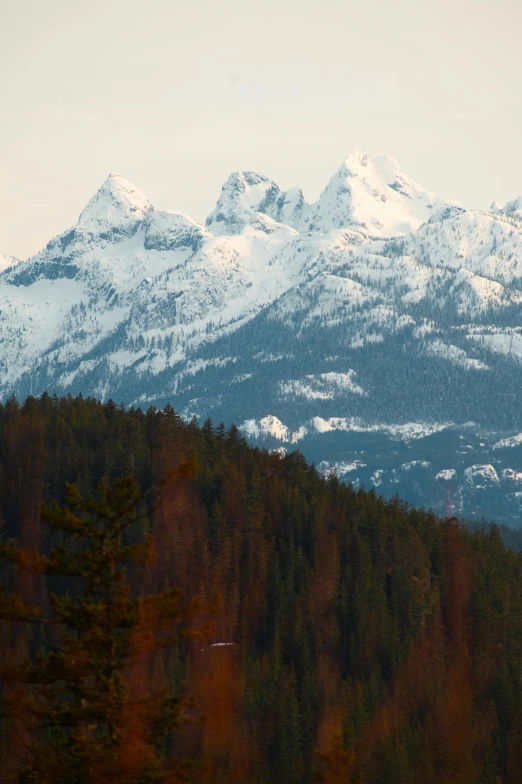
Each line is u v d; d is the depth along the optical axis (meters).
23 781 150.38
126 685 152.50
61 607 151.88
